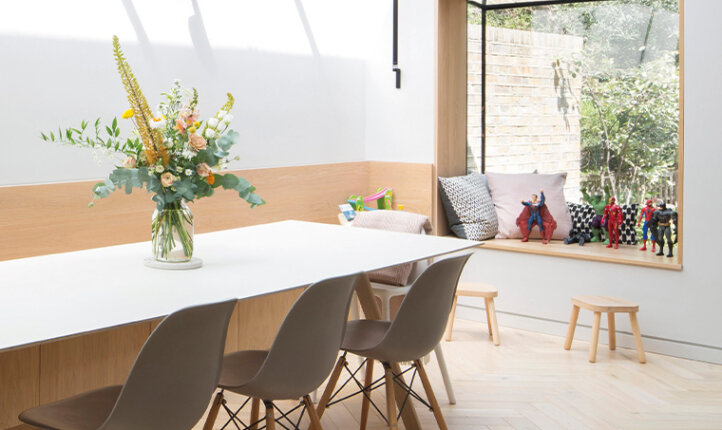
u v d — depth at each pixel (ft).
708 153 14.19
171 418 7.01
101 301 7.68
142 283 8.52
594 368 14.01
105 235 13.19
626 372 13.80
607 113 17.24
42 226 12.27
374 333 10.25
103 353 10.55
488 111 18.75
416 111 17.94
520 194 17.65
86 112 12.98
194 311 6.79
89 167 13.05
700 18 14.07
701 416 11.73
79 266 9.48
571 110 17.69
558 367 14.05
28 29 12.07
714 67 14.01
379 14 18.31
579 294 15.85
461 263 9.62
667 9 16.31
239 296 7.91
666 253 15.78
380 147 18.66
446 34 17.79
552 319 16.25
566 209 17.38
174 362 6.87
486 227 17.42
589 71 17.38
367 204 18.60
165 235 9.33
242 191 9.96
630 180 17.04
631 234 16.65
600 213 16.94
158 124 9.13
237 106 15.57
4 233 11.79
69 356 10.11
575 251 16.01
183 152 9.46
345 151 18.29
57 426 7.02
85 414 7.37
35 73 12.19
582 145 17.61
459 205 17.48
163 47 14.11
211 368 7.32
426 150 17.88
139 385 6.69
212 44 15.02
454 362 14.30
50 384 9.91
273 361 7.95
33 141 12.21
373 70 18.56
